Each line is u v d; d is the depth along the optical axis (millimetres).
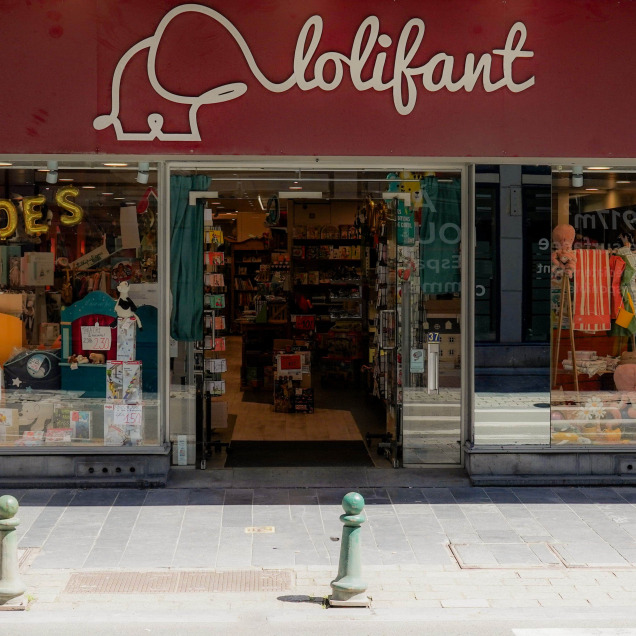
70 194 8844
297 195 9117
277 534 7402
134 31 8156
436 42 8281
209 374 9484
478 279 8914
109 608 5898
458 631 5570
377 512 8016
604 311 9031
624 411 9055
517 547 7133
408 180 9133
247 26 8188
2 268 8875
